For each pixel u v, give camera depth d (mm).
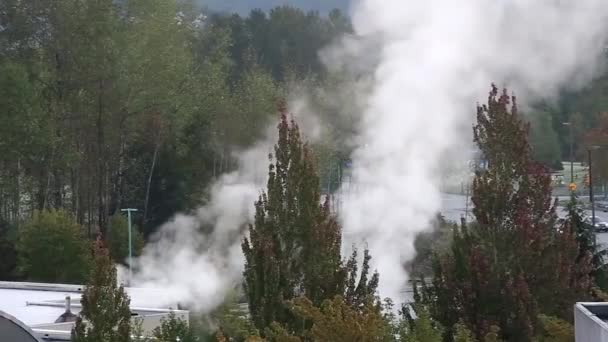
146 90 77938
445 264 24125
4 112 73625
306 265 22109
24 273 70188
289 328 21422
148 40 79000
